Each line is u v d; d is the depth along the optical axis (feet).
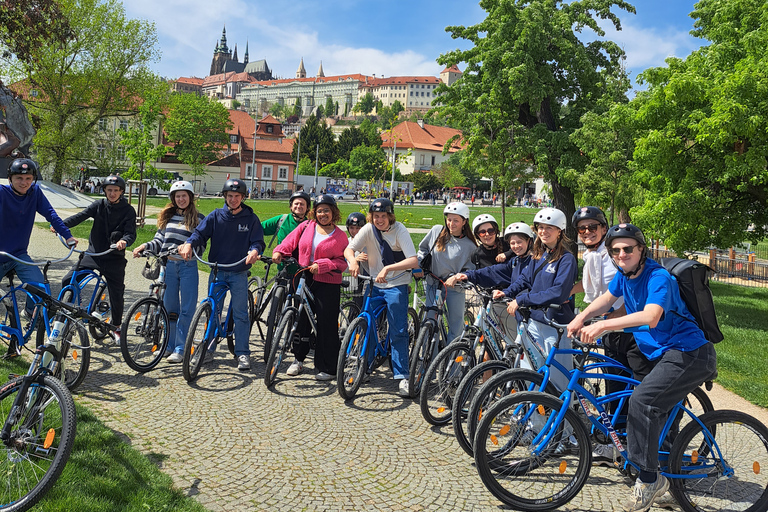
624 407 12.41
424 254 19.02
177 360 19.49
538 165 57.77
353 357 17.30
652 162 37.81
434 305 18.20
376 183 46.09
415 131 377.50
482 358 15.57
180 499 11.06
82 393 16.25
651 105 37.42
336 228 19.25
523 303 13.82
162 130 214.69
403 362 18.45
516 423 11.76
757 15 40.42
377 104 645.10
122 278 20.10
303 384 18.62
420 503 11.74
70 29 40.24
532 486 11.84
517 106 61.67
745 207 39.70
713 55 39.27
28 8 37.11
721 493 11.75
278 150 265.13
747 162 33.60
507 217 151.53
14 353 17.30
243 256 19.58
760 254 64.23
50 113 111.55
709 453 11.78
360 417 16.17
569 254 14.07
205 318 18.49
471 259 18.53
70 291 18.86
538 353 13.84
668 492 12.03
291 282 19.22
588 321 11.90
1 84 42.47
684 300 11.19
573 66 61.72
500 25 59.36
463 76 65.41
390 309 18.35
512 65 57.72
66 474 10.86
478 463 11.44
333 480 12.48
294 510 11.19
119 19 111.55
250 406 16.39
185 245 18.51
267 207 148.87
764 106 32.71
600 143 51.62
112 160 121.29
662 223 37.70
